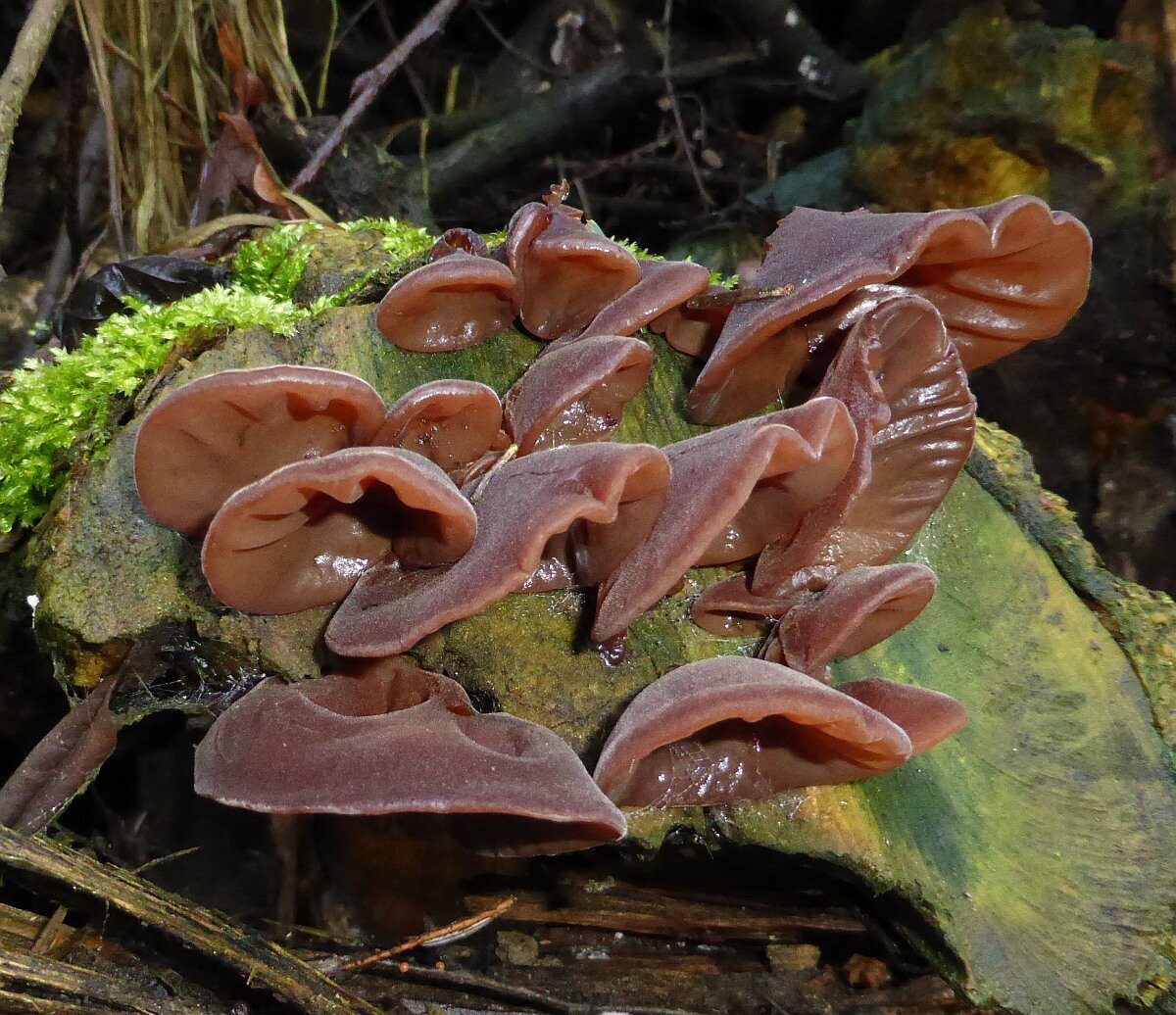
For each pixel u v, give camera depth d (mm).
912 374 557
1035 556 584
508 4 1273
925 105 852
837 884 567
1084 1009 528
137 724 598
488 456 548
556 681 544
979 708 562
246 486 516
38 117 1087
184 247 656
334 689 531
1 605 588
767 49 1116
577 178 1102
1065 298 573
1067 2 851
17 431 569
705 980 569
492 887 590
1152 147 765
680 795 528
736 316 561
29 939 536
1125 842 546
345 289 591
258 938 539
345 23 1252
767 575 544
